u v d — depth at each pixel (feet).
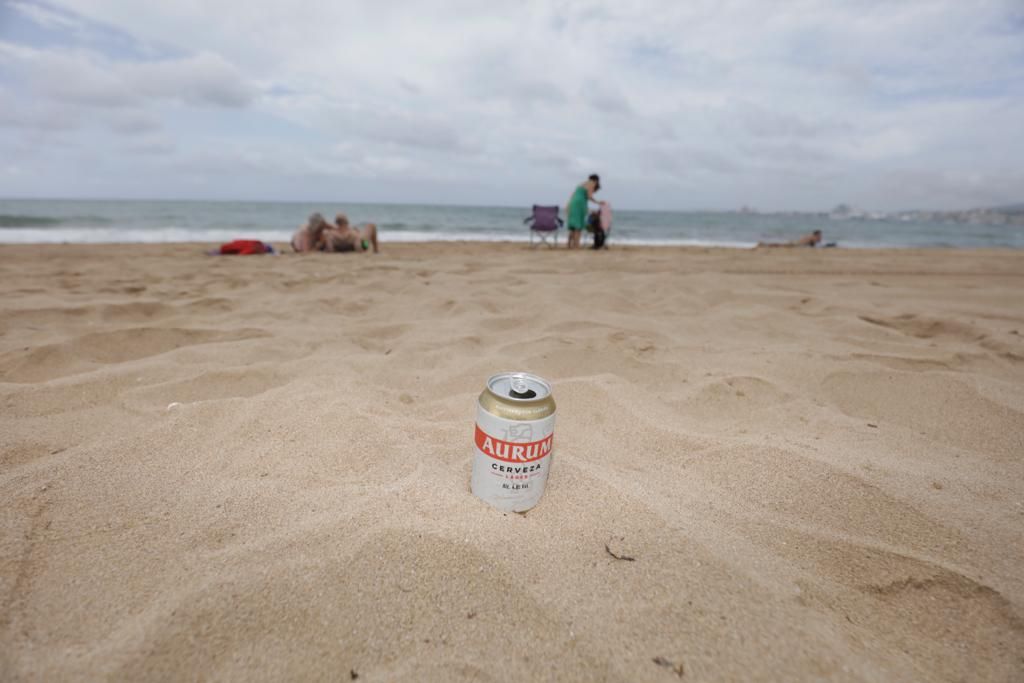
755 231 86.33
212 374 7.35
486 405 4.01
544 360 8.54
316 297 13.92
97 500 4.10
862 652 2.90
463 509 4.02
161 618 2.90
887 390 7.16
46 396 6.43
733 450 5.24
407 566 3.43
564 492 4.39
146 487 4.37
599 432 6.00
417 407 6.56
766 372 8.19
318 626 2.97
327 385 6.88
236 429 5.51
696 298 14.89
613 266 22.98
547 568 3.50
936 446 5.61
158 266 20.06
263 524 3.87
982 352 9.01
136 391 6.79
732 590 3.30
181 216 71.82
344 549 3.52
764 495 4.49
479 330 10.59
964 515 4.08
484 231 64.75
